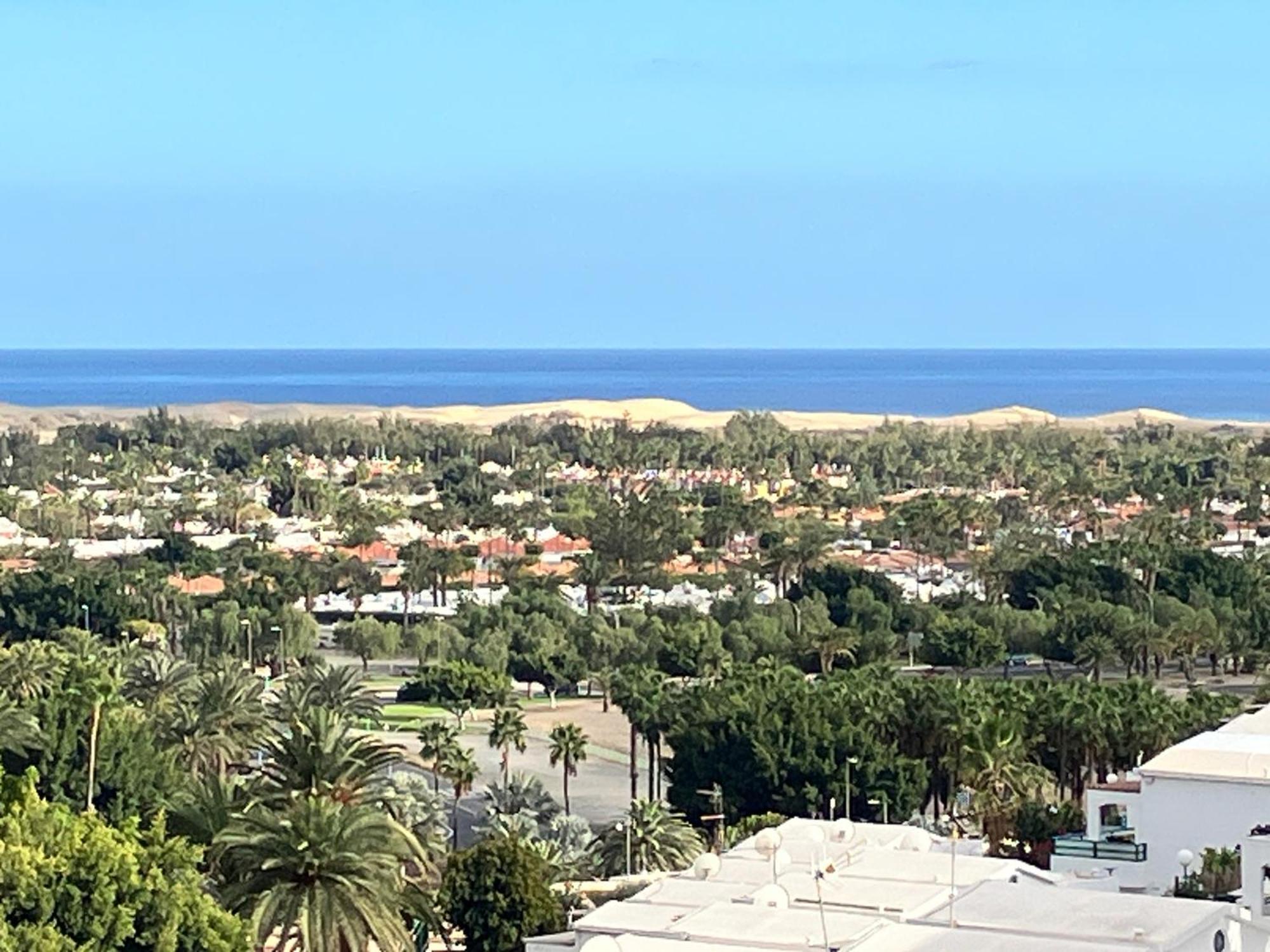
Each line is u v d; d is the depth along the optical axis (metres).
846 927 76.06
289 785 109.50
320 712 113.00
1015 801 142.25
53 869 83.50
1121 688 173.00
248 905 94.44
